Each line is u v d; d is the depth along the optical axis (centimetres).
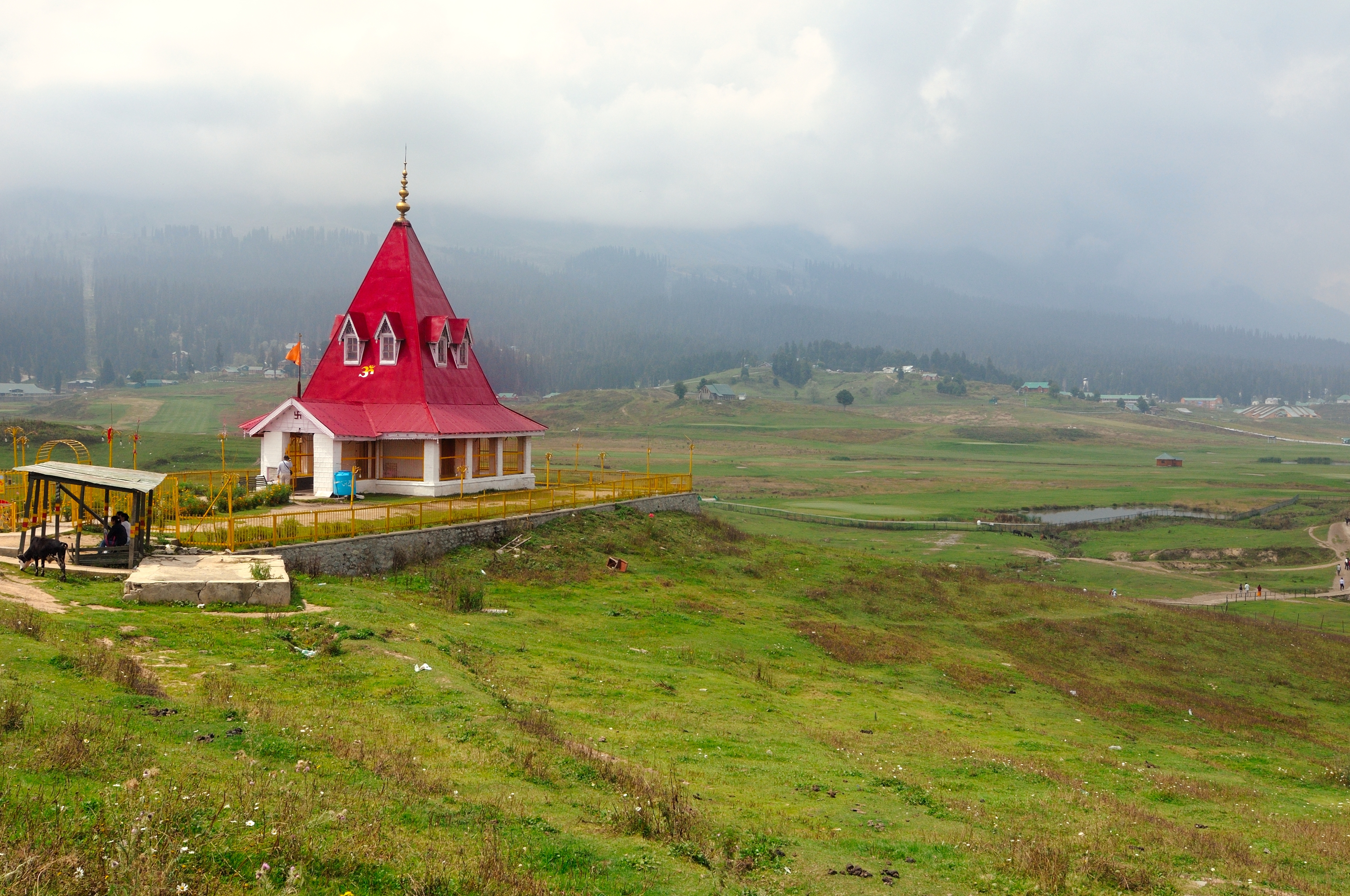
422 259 5341
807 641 3694
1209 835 1872
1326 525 12606
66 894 838
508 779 1451
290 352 4631
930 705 3053
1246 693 4378
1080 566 9131
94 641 1852
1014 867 1413
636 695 2373
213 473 4341
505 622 3102
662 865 1209
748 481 15088
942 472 18350
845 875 1312
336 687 1852
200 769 1220
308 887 957
